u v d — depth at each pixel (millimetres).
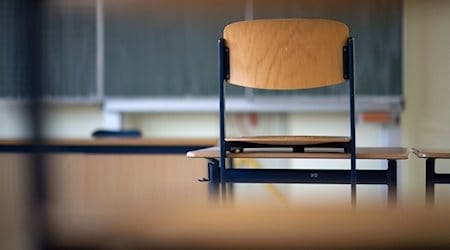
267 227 2871
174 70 5934
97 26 6008
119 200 3656
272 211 2957
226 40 3234
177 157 4320
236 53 3227
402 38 5676
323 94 5793
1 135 6359
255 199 3441
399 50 5688
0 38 6129
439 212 2939
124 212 3105
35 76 6098
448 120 5777
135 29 5969
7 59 6125
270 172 3357
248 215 2947
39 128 6129
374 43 5703
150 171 4281
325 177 3326
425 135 5828
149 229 2938
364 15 5699
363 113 5789
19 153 4160
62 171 4090
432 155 3211
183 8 5910
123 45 5984
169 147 4328
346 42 3182
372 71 5727
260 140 3186
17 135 6090
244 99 5871
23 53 6113
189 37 5910
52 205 3410
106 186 4117
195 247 2852
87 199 3670
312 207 2984
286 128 6121
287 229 2863
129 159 4359
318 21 3158
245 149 3383
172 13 5930
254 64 3211
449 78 5766
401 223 2877
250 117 6168
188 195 3691
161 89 5957
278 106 5871
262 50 3195
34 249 2943
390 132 5832
